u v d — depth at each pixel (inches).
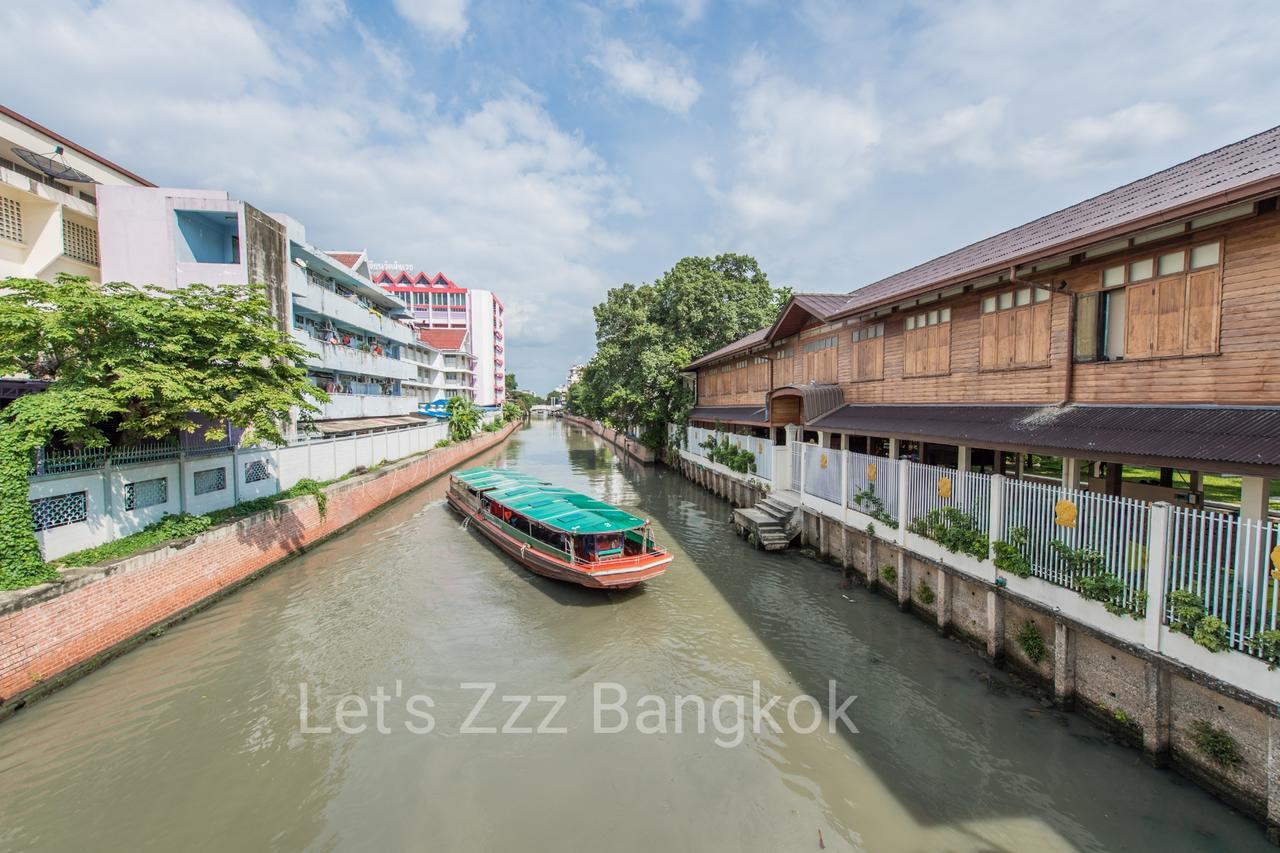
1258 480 260.5
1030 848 234.5
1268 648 222.7
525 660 413.1
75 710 346.6
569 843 249.3
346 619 485.1
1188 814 242.8
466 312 2930.6
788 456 741.9
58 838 254.1
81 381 415.2
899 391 570.6
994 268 383.9
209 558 510.0
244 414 514.6
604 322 1528.1
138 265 693.3
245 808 272.4
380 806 273.1
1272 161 263.7
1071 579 312.5
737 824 257.4
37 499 390.9
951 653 394.0
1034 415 383.9
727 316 1353.3
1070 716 313.9
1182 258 307.4
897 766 288.4
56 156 647.1
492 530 699.4
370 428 1120.2
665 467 1491.1
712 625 462.6
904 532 465.7
